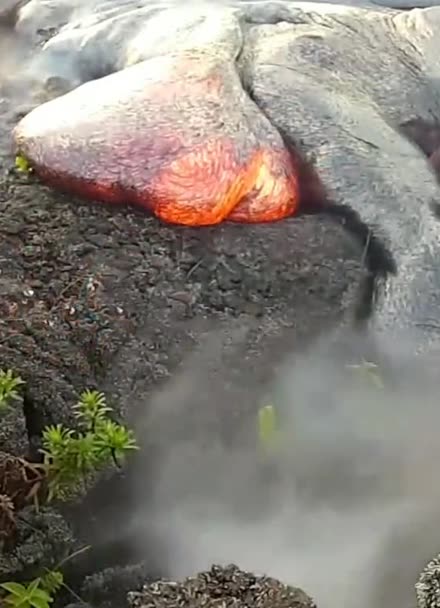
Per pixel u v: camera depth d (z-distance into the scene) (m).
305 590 2.60
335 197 3.43
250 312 3.24
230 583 2.19
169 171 3.23
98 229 3.28
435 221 3.39
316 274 3.35
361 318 3.33
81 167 3.28
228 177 3.26
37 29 4.27
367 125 3.52
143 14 3.99
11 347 2.85
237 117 3.31
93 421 2.62
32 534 2.45
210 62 3.43
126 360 2.98
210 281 3.27
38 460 2.57
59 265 3.18
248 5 3.98
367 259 3.42
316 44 3.70
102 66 3.94
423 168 3.52
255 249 3.35
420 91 3.76
